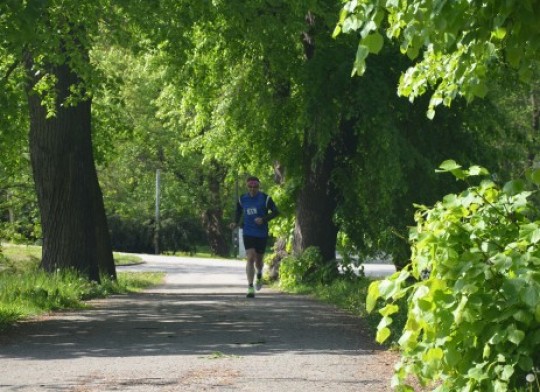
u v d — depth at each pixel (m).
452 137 25.84
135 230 74.81
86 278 22.48
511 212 5.64
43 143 22.77
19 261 40.41
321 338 12.34
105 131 28.89
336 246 28.09
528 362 5.15
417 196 25.52
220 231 74.94
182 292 25.00
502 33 6.41
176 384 8.45
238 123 27.58
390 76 24.56
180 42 17.61
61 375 9.09
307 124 23.80
